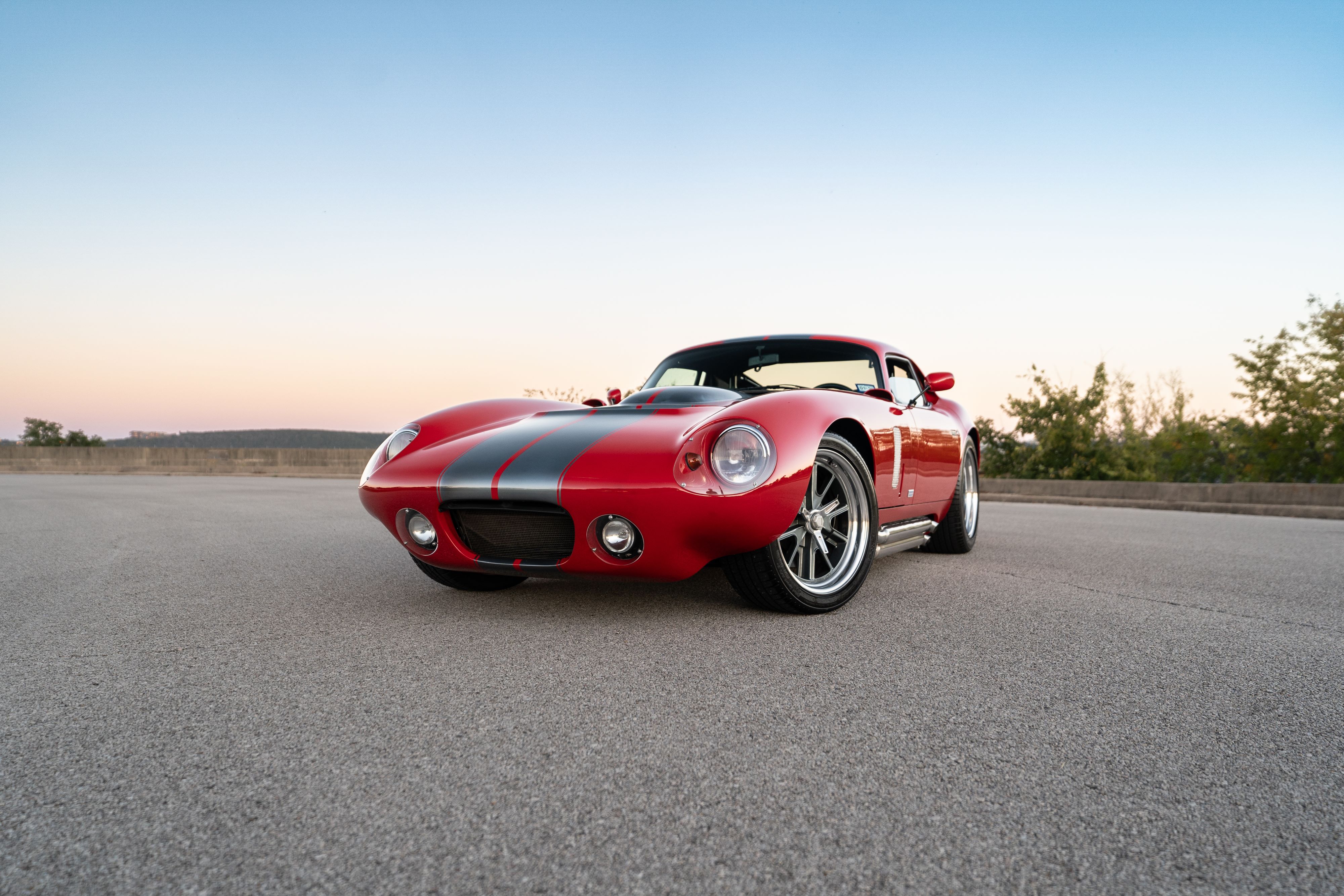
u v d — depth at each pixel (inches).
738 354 147.9
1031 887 36.2
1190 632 86.0
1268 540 182.4
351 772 48.3
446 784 46.6
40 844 39.6
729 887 36.0
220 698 62.4
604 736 54.1
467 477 89.2
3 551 154.6
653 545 83.8
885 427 115.2
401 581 117.5
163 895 35.1
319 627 86.8
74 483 453.1
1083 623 90.2
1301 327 396.2
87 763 49.7
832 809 43.6
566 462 85.9
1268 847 40.1
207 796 45.0
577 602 100.4
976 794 45.6
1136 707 61.1
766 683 66.1
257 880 36.4
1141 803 44.8
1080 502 355.9
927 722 57.1
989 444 486.0
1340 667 72.6
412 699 62.0
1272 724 57.6
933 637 82.9
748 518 83.8
